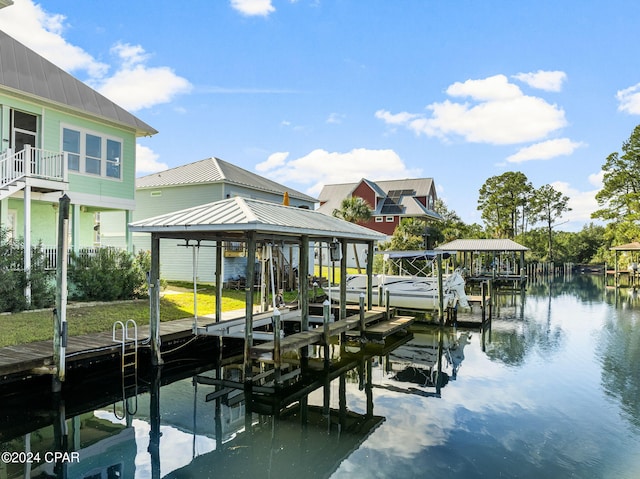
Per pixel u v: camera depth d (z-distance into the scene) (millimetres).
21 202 14773
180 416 7789
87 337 9695
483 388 9375
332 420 7574
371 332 12695
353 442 6605
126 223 17453
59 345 7711
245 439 6797
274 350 8977
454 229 44375
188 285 20812
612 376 10164
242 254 21859
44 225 15297
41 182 12953
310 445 6547
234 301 16656
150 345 9578
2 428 7125
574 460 5926
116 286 14578
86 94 16234
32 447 6422
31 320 10633
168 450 6387
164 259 22906
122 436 6879
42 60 15961
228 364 11453
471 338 15109
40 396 7785
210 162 24297
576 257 62031
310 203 28906
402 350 13328
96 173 16062
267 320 11555
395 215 41531
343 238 12922
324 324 10711
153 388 9375
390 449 6332
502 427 7141
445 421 7449
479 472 5582
